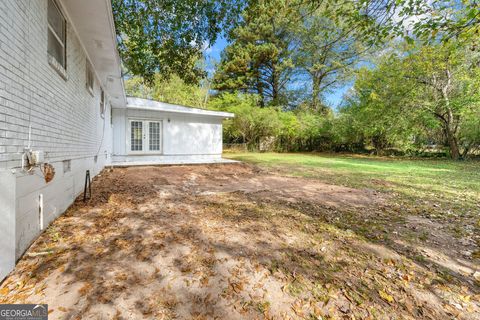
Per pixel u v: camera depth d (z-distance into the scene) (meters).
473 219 3.73
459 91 13.84
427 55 10.61
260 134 21.11
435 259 2.48
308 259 2.41
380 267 2.31
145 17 6.49
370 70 15.00
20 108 2.27
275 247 2.63
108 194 4.68
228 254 2.44
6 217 1.91
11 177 1.96
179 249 2.50
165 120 10.76
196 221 3.35
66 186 3.69
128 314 1.61
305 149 23.05
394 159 16.03
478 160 14.72
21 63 2.29
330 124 20.38
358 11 3.49
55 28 3.36
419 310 1.74
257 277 2.08
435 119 14.64
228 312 1.67
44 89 2.83
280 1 4.73
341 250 2.63
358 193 5.54
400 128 15.23
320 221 3.53
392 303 1.81
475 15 2.66
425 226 3.42
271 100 24.59
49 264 2.11
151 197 4.61
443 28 3.08
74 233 2.77
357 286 2.00
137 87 22.75
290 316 1.66
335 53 18.39
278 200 4.71
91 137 5.74
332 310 1.72
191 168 8.99
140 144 10.34
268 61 22.48
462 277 2.17
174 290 1.87
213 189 5.74
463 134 14.62
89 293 1.78
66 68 3.72
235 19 6.31
